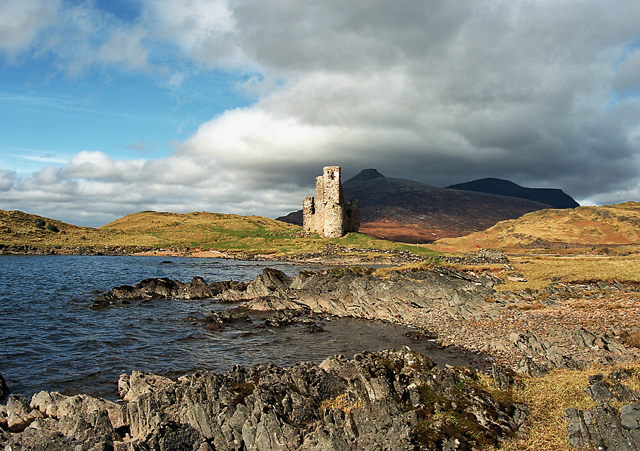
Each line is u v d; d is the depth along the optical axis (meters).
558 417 17.22
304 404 18.86
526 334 32.56
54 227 182.00
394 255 121.12
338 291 52.91
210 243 171.88
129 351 34.31
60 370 29.50
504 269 62.62
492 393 19.41
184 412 19.02
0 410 21.45
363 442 15.75
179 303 58.12
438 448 15.21
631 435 14.41
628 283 48.41
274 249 143.38
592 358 26.89
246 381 22.58
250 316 50.00
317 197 153.25
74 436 17.77
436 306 47.44
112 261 124.38
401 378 20.22
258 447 16.92
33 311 49.50
